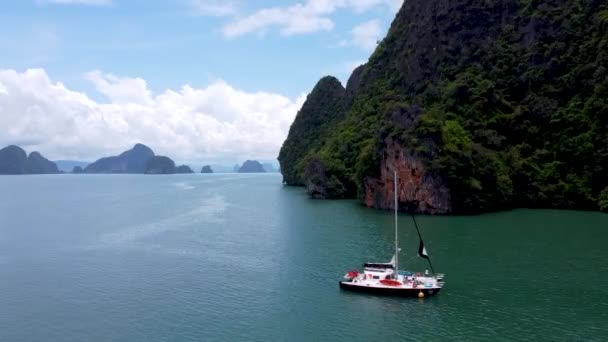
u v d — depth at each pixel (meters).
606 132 144.50
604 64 153.25
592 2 168.12
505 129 160.62
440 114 161.00
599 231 103.19
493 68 176.75
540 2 184.00
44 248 94.75
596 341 49.56
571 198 142.88
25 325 55.78
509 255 81.94
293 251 88.62
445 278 69.50
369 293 64.06
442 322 54.62
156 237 105.62
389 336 51.53
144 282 71.06
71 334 53.38
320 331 53.12
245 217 135.62
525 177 147.50
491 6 194.50
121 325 55.47
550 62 165.75
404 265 76.50
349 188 191.12
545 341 49.78
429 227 111.31
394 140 144.50
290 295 64.19
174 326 55.00
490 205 142.12
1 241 101.81
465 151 140.88
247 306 60.59
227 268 77.88
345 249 89.12
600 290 63.84
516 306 58.78
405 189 140.62
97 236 107.25
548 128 158.12
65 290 67.75
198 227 118.69
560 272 71.75
